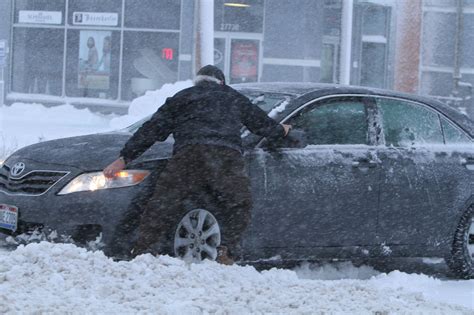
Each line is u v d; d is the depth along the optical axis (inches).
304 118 900.6
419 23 2573.8
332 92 928.3
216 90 818.2
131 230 815.1
